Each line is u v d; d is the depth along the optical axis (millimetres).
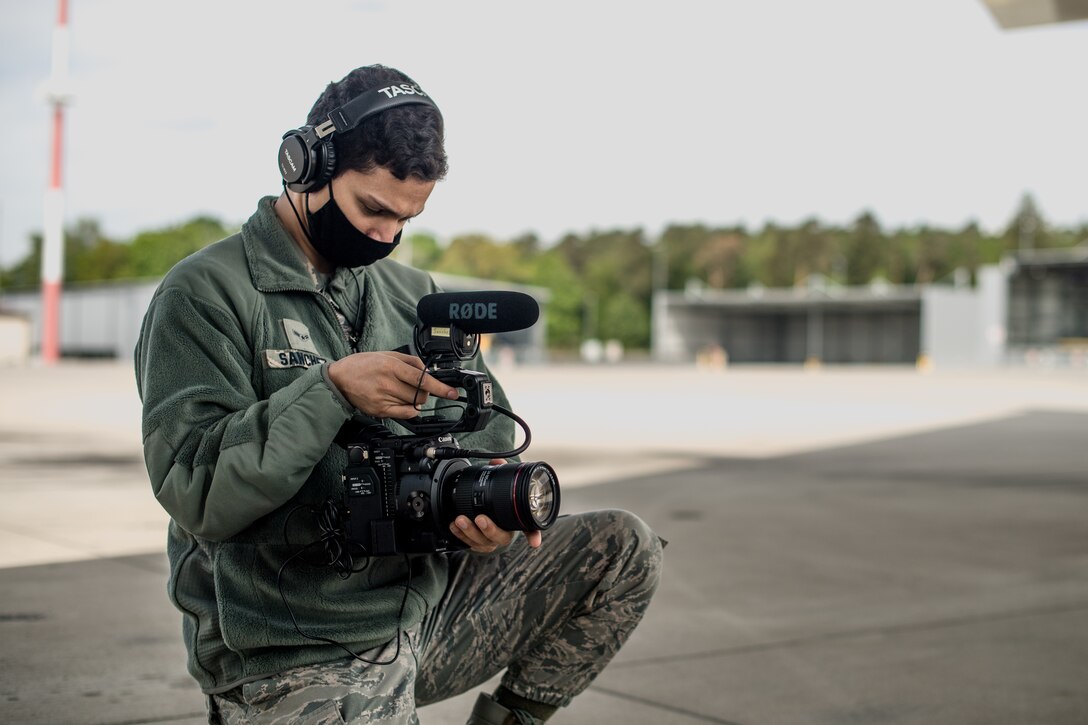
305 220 1755
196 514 1578
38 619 3787
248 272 1736
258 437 1553
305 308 1774
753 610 4105
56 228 42406
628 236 118375
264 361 1702
